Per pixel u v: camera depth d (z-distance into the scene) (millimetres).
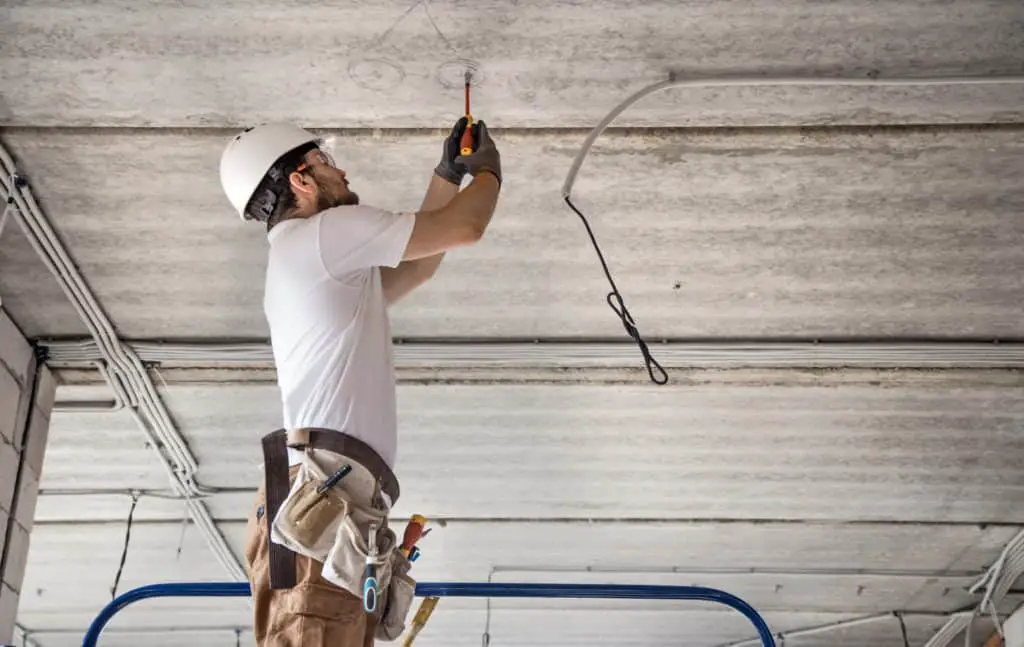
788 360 5023
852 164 3994
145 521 6688
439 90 3684
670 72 3611
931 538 6648
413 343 5047
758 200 4195
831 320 4852
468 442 5844
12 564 4871
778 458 5891
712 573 7152
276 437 2359
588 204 4230
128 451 6012
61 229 4352
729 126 3842
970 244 4367
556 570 7207
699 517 6512
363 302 2436
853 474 6008
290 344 2389
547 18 3426
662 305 4793
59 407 5512
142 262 4551
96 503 6500
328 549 2209
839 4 3354
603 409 5523
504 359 5078
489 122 3832
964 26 3416
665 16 3418
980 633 7832
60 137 3887
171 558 7117
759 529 6605
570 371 5219
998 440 5648
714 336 4984
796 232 4348
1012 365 5004
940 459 5844
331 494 2234
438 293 4730
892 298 4691
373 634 2393
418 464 6062
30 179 4090
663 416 5562
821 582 7230
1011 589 7199
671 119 3814
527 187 4145
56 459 6082
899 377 5141
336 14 3420
